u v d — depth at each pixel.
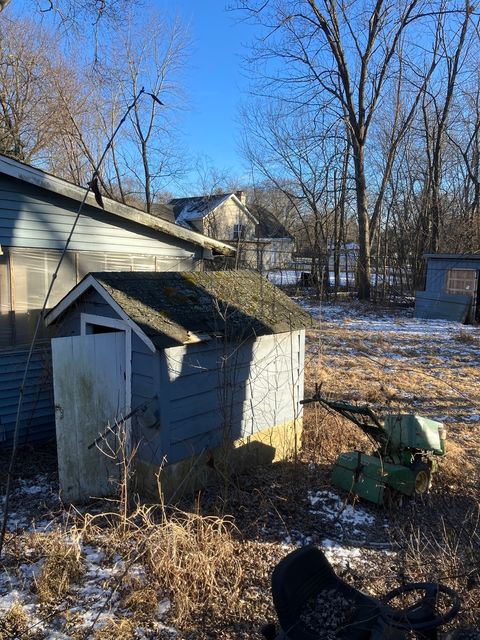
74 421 4.96
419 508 5.20
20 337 6.86
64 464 4.93
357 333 15.73
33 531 4.32
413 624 2.48
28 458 6.35
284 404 6.34
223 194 38.69
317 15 22.52
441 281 19.25
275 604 2.62
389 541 4.52
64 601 3.44
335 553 4.26
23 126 20.56
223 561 3.84
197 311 5.32
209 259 9.22
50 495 5.23
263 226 41.34
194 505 4.90
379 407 8.26
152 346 4.64
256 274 6.94
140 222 7.87
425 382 10.17
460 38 24.95
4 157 6.35
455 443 6.88
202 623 3.29
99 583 3.65
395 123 26.42
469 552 4.11
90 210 7.48
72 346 4.88
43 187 6.74
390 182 29.17
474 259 18.22
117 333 5.14
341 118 23.84
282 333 6.14
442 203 28.81
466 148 27.47
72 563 3.74
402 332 16.14
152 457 4.97
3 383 6.66
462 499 5.41
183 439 5.09
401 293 24.95
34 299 6.99
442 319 19.16
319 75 23.58
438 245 25.72
